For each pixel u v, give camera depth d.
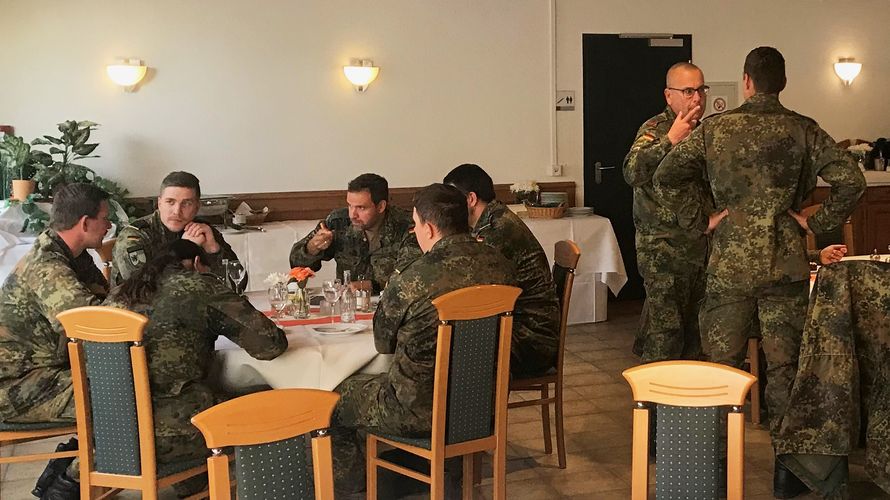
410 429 2.93
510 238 3.55
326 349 3.00
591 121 7.42
